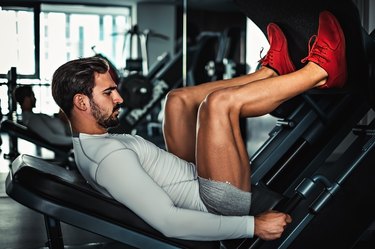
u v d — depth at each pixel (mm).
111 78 1848
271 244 2176
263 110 1911
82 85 1777
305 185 2002
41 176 1707
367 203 2250
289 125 2756
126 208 1760
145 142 1870
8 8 7395
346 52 2084
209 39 7570
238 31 7668
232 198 1860
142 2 10523
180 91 2211
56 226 1852
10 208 3865
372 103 2275
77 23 10312
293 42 2350
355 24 1985
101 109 1804
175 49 10523
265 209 2064
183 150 2197
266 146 2809
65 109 1814
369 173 2256
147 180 1713
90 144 1770
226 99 1853
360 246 2895
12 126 5387
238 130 1894
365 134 2527
